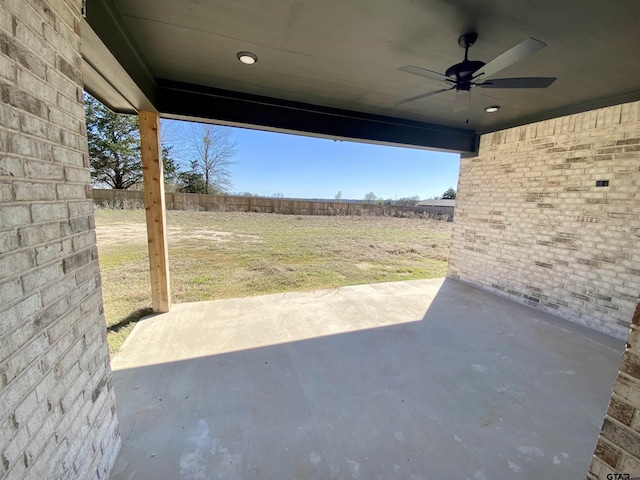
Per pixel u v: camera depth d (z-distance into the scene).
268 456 1.59
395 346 2.82
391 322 3.35
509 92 3.00
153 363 2.43
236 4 1.77
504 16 1.81
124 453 1.58
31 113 0.95
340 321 3.33
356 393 2.13
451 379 2.32
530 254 3.99
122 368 2.35
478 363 2.56
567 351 2.82
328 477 1.48
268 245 7.66
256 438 1.71
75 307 1.20
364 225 11.96
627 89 2.86
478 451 1.66
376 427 1.82
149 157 3.12
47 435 1.02
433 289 4.60
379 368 2.45
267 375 2.31
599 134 3.27
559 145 3.64
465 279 5.00
